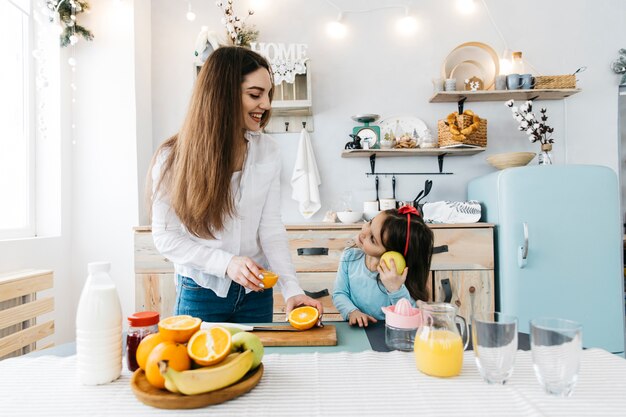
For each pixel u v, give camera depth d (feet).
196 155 3.58
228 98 3.64
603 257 6.92
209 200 3.60
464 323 2.78
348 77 8.94
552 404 2.00
